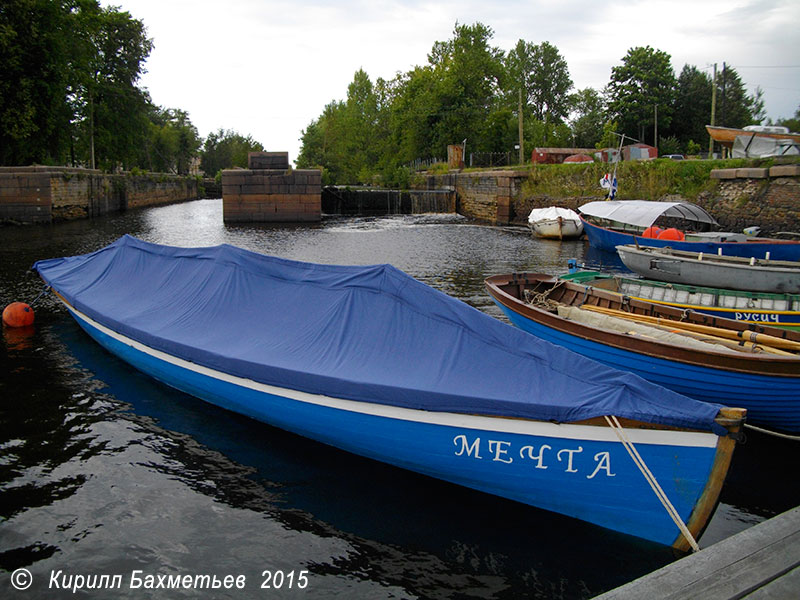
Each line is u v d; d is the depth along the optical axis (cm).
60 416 905
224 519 651
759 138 3177
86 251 2634
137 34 5781
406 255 2706
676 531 584
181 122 11062
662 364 874
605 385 599
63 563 577
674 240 2106
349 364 741
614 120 6128
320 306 859
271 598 535
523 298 1314
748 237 2200
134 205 6016
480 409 612
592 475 593
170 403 958
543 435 596
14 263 2284
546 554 596
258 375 771
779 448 841
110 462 770
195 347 859
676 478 563
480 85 6644
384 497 694
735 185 2853
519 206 4219
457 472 670
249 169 4550
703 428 538
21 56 3875
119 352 1098
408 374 694
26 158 4362
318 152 7856
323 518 654
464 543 612
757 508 685
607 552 598
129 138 5875
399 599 535
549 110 8762
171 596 536
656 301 1353
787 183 2619
